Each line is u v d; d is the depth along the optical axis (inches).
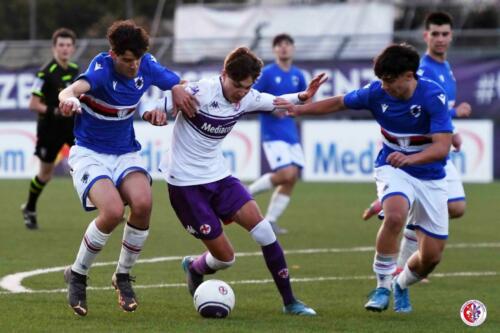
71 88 1024.9
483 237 1908.2
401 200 1097.4
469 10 4192.9
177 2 4534.9
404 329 1019.3
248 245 1760.6
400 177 1119.6
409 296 1255.5
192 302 1177.4
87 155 1079.6
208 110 1090.1
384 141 1137.4
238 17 4173.2
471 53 2997.0
